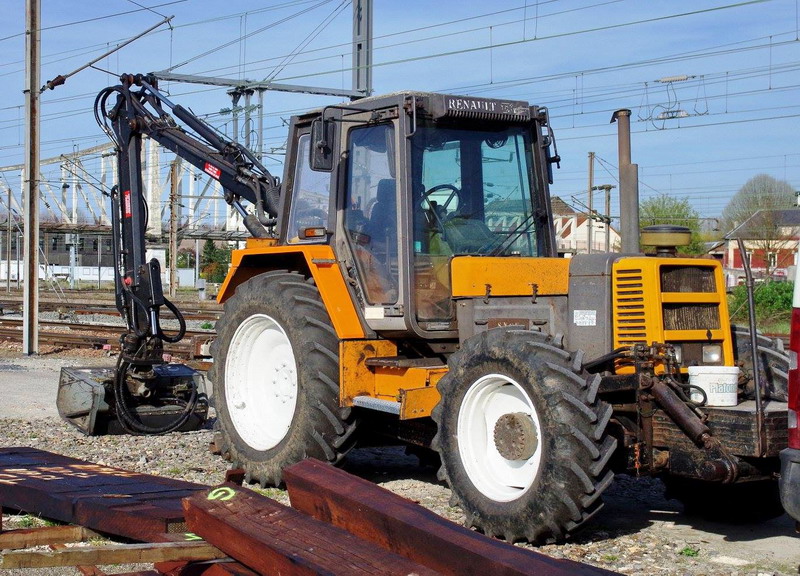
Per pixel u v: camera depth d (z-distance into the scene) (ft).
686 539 18.72
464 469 19.21
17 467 21.50
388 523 13.23
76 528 16.90
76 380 30.55
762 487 19.61
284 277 24.58
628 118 26.30
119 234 31.17
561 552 17.54
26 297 59.93
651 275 19.45
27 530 16.44
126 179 30.94
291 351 23.88
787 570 16.60
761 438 17.08
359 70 67.15
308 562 12.26
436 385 20.25
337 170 23.56
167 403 31.45
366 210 23.02
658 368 19.12
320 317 23.26
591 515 17.31
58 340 64.90
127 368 29.96
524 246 23.15
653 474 18.63
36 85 61.00
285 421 24.25
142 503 17.24
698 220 145.07
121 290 30.89
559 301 21.07
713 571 16.47
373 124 22.91
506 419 18.48
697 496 20.53
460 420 19.38
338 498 14.16
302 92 74.54
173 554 14.01
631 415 18.88
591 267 20.49
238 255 26.14
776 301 84.38
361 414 23.24
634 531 19.38
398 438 23.13
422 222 21.99
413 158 21.99
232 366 25.48
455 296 21.59
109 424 30.37
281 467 23.27
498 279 21.45
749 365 20.62
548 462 17.29
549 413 17.33
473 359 19.19
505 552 11.98
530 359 17.92
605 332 20.06
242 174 28.55
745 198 150.61
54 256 233.35
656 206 148.46
